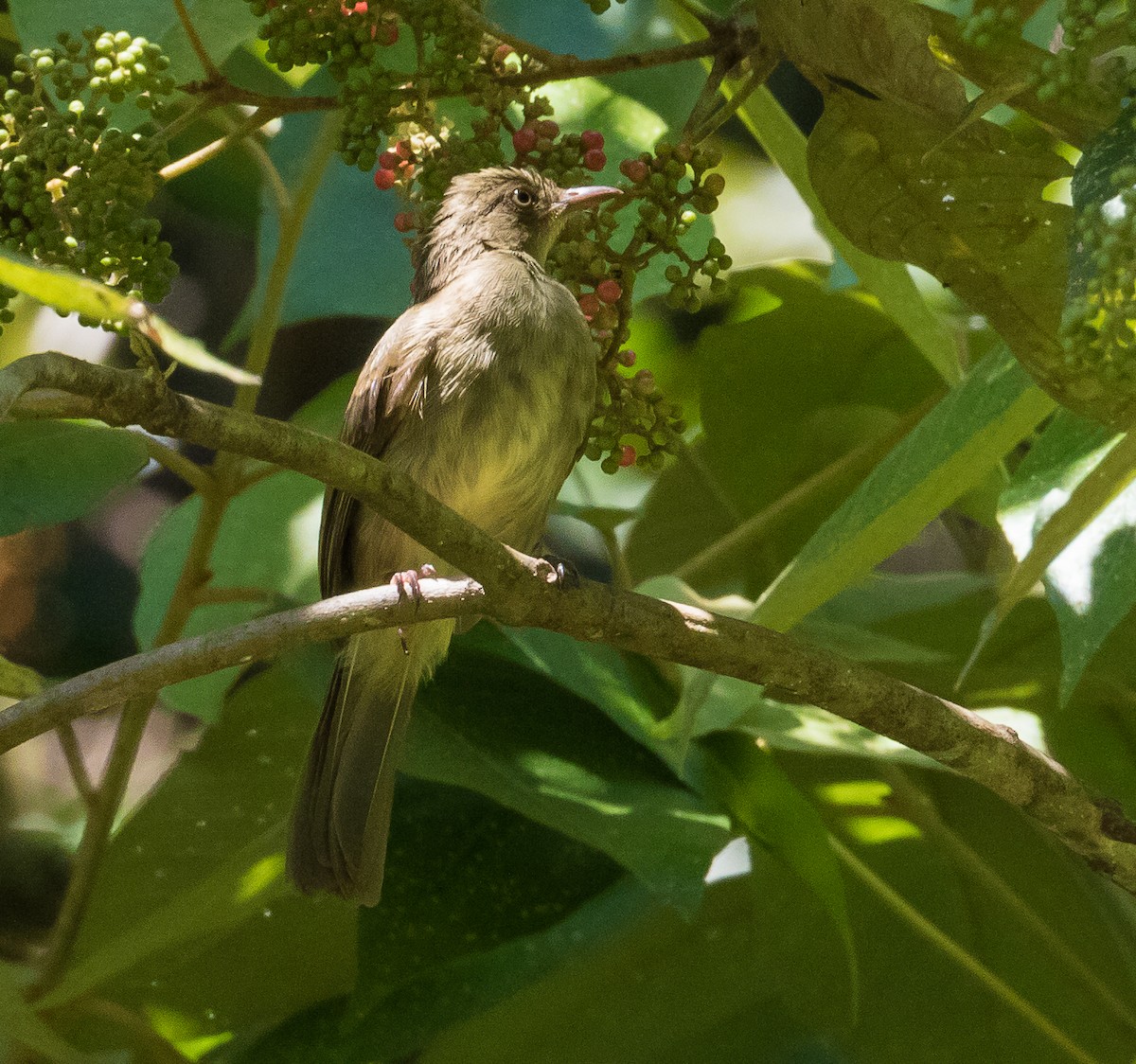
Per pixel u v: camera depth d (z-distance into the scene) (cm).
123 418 470
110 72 568
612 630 604
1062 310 540
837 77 566
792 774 909
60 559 1328
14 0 686
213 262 1337
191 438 488
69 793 1292
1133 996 877
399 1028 831
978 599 900
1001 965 885
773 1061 859
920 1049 866
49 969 824
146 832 840
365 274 912
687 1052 863
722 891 905
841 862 895
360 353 1324
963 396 625
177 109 871
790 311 995
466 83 609
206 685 944
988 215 560
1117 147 444
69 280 397
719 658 609
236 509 951
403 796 799
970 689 891
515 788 741
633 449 663
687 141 618
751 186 1093
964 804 916
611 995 876
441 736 766
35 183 547
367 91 593
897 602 902
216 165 1195
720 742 776
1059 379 536
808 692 611
